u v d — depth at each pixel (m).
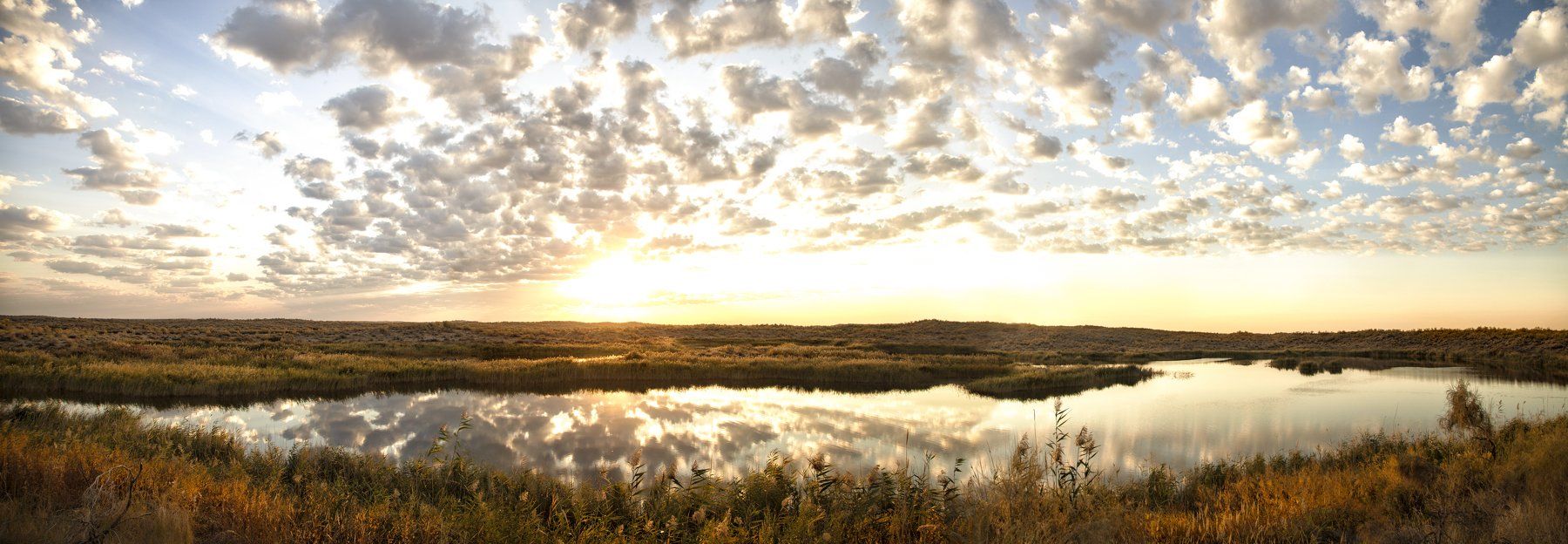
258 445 15.36
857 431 18.42
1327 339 77.06
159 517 5.95
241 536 6.25
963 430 18.61
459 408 22.28
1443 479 8.83
